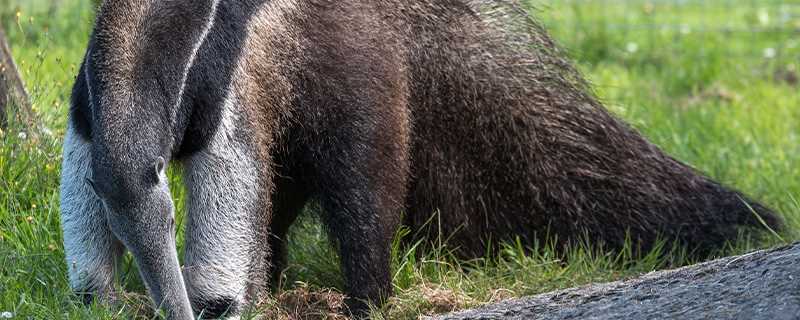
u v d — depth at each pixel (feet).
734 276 33.96
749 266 34.37
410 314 42.70
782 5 118.21
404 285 44.93
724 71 89.40
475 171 48.88
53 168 47.70
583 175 50.42
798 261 33.14
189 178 37.70
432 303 43.09
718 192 51.21
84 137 36.01
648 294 35.09
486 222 49.62
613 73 88.58
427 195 48.08
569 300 37.19
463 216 49.03
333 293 44.01
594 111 50.83
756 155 64.59
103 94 33.19
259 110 38.83
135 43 34.01
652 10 111.65
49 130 50.44
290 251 48.21
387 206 43.14
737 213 50.75
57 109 50.98
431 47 46.24
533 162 49.78
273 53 39.40
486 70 48.08
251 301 39.27
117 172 32.22
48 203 45.80
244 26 37.93
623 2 116.37
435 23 46.39
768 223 50.57
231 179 37.58
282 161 42.04
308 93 40.88
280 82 39.86
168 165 37.37
